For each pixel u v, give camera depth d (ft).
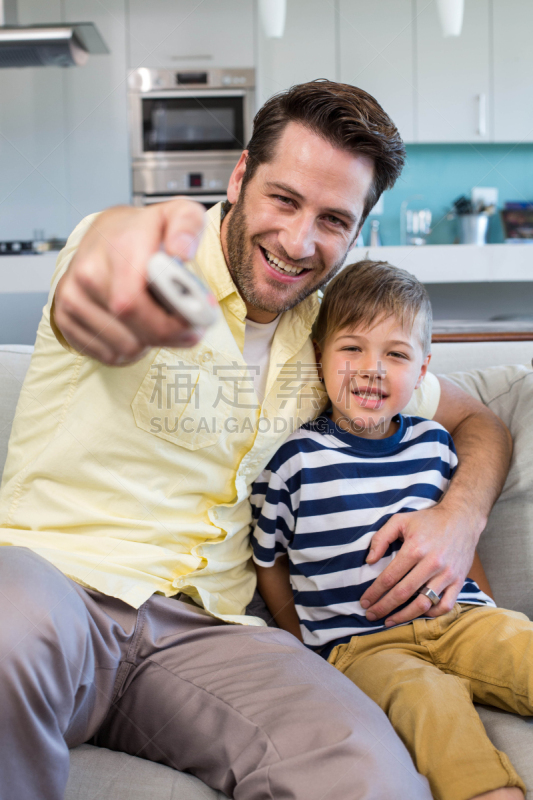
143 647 2.19
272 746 1.83
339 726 1.84
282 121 2.40
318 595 2.82
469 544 2.69
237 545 2.86
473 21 10.79
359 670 2.49
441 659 2.54
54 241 10.94
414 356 3.00
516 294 11.82
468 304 11.87
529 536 3.09
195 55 10.65
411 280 3.11
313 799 1.66
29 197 11.00
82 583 2.15
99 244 1.36
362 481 2.95
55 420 2.33
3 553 1.95
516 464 3.18
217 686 2.08
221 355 2.46
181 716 2.07
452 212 11.97
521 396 3.39
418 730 2.07
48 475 2.29
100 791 1.88
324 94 2.33
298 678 2.07
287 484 2.96
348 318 2.98
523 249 10.74
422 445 3.09
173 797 1.87
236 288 2.67
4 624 1.67
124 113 10.82
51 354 2.35
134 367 2.27
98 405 2.29
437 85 10.98
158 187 11.07
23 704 1.61
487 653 2.42
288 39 10.72
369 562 2.72
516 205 11.83
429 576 2.56
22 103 10.77
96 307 1.34
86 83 10.71
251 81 10.71
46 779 1.66
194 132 10.89
